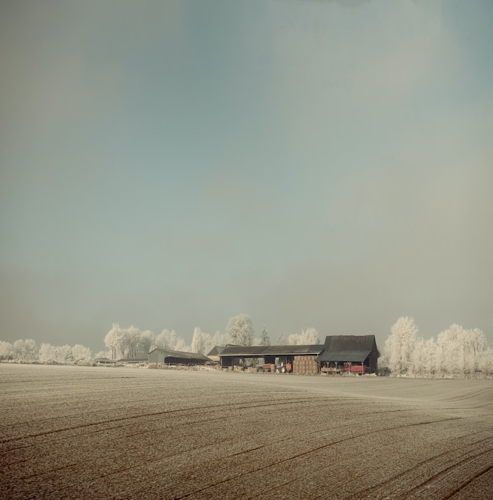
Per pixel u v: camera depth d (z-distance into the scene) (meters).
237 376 66.81
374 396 45.56
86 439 17.31
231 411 24.88
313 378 80.19
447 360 126.94
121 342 178.50
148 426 19.91
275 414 25.31
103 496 12.62
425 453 19.94
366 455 18.78
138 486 13.49
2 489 12.58
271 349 114.06
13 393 26.02
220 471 15.33
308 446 19.31
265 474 15.45
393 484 15.40
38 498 12.19
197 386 34.94
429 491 14.91
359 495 14.17
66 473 14.04
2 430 17.53
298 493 13.96
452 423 29.11
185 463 15.79
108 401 24.72
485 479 16.58
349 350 107.31
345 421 25.55
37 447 16.00
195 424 21.11
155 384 34.41
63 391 27.59
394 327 133.88
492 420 32.75
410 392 57.78
